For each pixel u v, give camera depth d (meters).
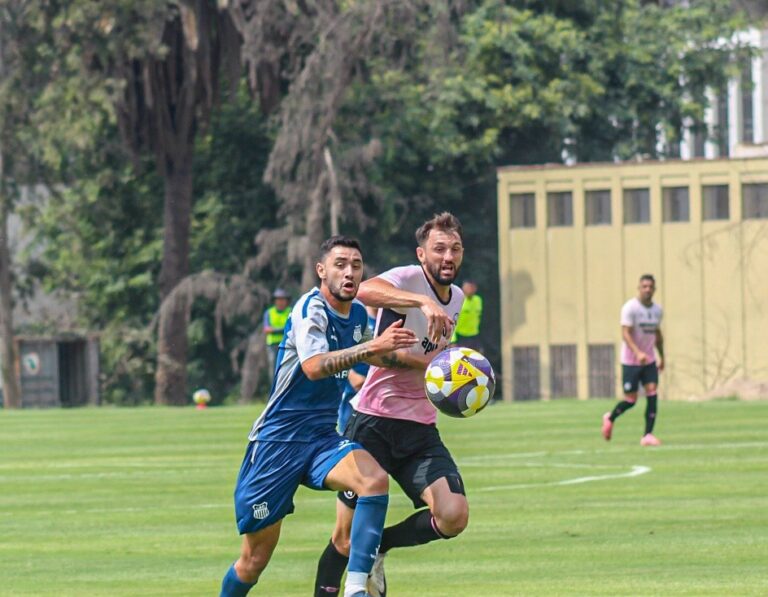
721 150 167.88
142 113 132.75
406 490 25.09
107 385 153.75
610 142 155.38
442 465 24.73
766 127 169.12
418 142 143.50
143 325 152.38
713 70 156.12
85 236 152.50
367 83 139.62
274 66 131.25
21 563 31.31
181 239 136.25
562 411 83.00
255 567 24.02
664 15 158.12
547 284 130.38
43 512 40.69
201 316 147.75
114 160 147.00
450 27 131.75
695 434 63.97
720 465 49.78
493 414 80.62
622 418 75.31
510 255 131.62
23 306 151.75
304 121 128.00
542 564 29.75
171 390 135.00
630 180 127.44
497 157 151.75
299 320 23.42
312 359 22.97
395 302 24.16
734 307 124.50
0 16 129.50
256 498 23.53
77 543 34.38
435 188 147.38
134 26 125.31
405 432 25.16
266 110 133.38
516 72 145.62
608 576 28.05
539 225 130.62
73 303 161.00
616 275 128.25
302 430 23.61
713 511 37.59
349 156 130.88
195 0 128.12
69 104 127.38
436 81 139.38
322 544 33.62
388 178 144.25
